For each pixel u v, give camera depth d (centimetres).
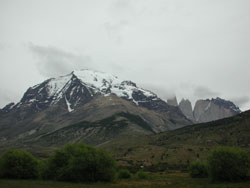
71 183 9512
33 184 8738
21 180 9994
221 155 10206
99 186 8819
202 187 8381
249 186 8056
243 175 9925
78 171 10156
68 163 10425
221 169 9981
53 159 10875
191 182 10431
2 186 7931
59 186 8450
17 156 10738
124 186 8969
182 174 15538
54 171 10712
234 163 9912
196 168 12838
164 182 10712
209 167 10400
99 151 10850
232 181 9906
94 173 10388
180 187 8681
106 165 10625
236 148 10612
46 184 8869
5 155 10788
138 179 12181
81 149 10756
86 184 9394
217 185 8756
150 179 12219
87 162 10144
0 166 10600
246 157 10144
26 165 10788
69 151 11162
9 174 10619
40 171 10844
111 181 10706
